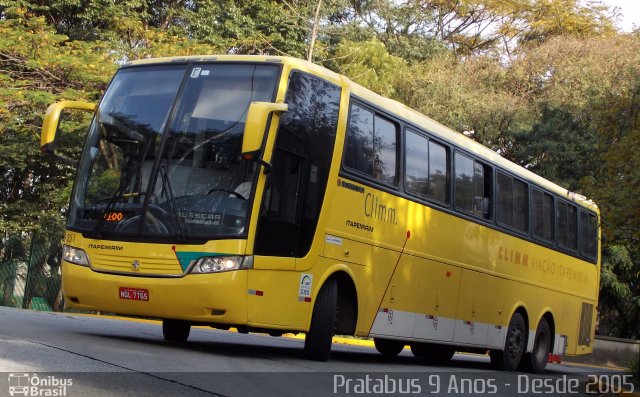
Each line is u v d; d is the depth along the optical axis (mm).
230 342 14383
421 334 13875
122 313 10523
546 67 36344
